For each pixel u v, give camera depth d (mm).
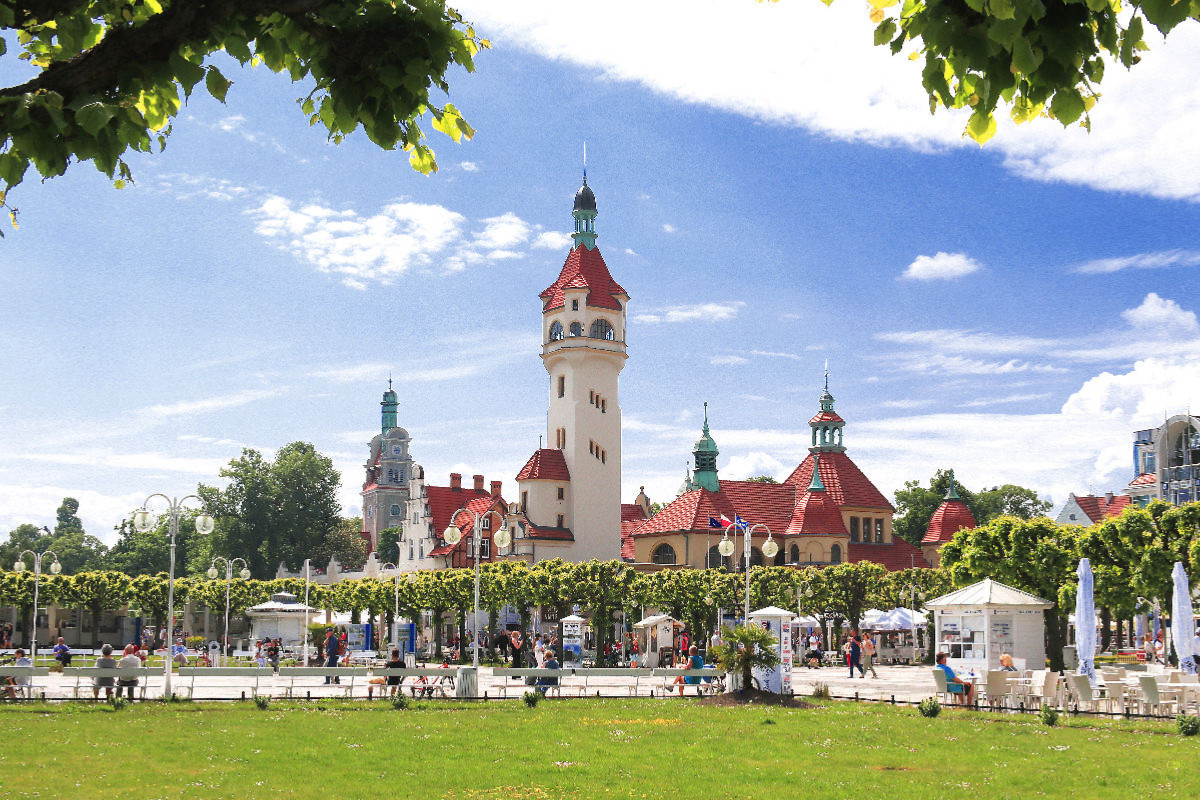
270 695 41125
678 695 45438
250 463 160625
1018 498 152500
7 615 112625
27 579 93375
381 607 91562
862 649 65125
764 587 79562
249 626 121125
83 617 115812
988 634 48031
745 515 109500
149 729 29953
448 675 43062
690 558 103688
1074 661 63062
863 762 24484
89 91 6676
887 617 75750
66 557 199250
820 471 116312
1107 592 59062
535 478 107688
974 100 6949
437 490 119500
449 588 84000
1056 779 22016
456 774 22359
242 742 27219
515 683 54344
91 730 29594
